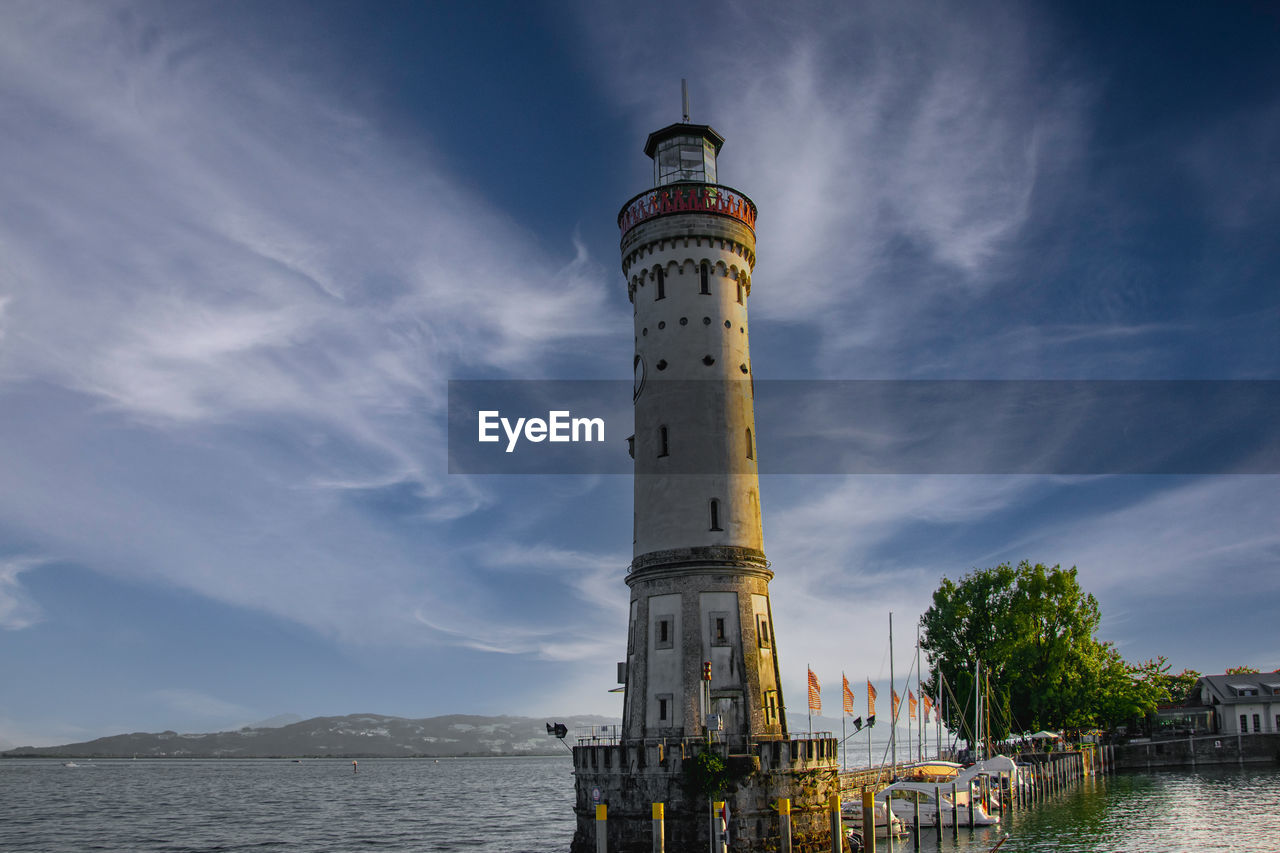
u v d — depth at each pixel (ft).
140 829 339.77
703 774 155.84
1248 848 187.01
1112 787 315.78
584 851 166.71
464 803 479.41
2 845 288.10
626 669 186.29
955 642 347.97
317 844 280.72
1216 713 455.22
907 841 196.13
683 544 180.34
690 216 195.42
